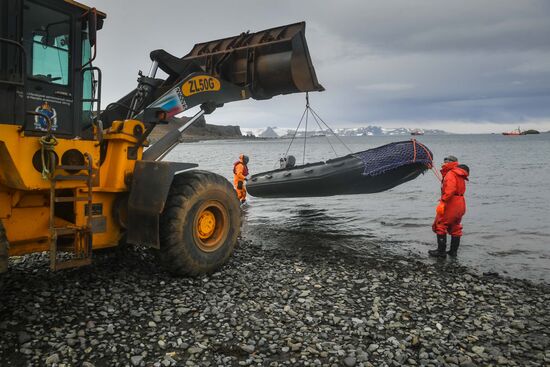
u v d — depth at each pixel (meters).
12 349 3.24
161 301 4.27
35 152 3.79
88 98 4.56
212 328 3.73
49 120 3.80
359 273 5.77
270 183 9.73
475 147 93.94
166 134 5.96
